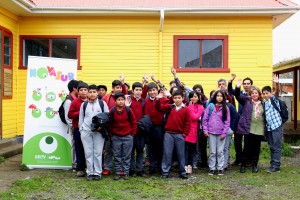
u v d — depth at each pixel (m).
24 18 11.25
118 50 11.30
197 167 7.90
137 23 11.28
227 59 11.13
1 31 10.01
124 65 11.30
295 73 16.06
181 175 6.86
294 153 10.16
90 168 6.66
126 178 6.72
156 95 7.02
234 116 7.46
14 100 10.90
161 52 11.20
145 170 7.58
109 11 10.80
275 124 7.43
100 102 6.80
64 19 11.28
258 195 5.79
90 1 11.36
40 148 7.55
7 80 10.40
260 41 11.11
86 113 6.68
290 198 5.64
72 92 7.36
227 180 6.76
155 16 11.21
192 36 11.19
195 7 10.63
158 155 7.35
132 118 6.72
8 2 9.70
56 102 7.61
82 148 6.92
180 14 10.95
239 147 8.06
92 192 5.86
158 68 11.24
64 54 11.36
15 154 9.17
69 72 7.73
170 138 6.86
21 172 7.22
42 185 6.22
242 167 7.43
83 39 11.30
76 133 6.89
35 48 11.34
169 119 6.87
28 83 7.58
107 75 11.30
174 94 6.80
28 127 7.55
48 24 11.28
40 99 7.59
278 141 7.47
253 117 7.36
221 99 7.11
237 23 11.15
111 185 6.29
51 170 7.45
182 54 11.30
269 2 11.03
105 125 6.52
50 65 7.64
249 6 10.62
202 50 11.26
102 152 7.32
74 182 6.48
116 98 6.59
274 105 7.42
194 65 11.27
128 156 6.75
